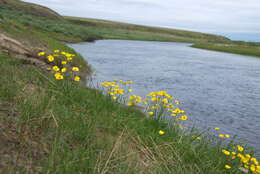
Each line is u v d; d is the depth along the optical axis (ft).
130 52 112.57
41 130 8.63
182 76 56.70
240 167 11.79
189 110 29.32
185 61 93.30
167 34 496.64
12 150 6.93
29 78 14.53
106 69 55.11
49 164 6.75
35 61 22.71
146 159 10.25
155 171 9.02
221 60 107.86
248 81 56.03
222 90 44.14
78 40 140.77
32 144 7.63
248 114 29.99
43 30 120.06
